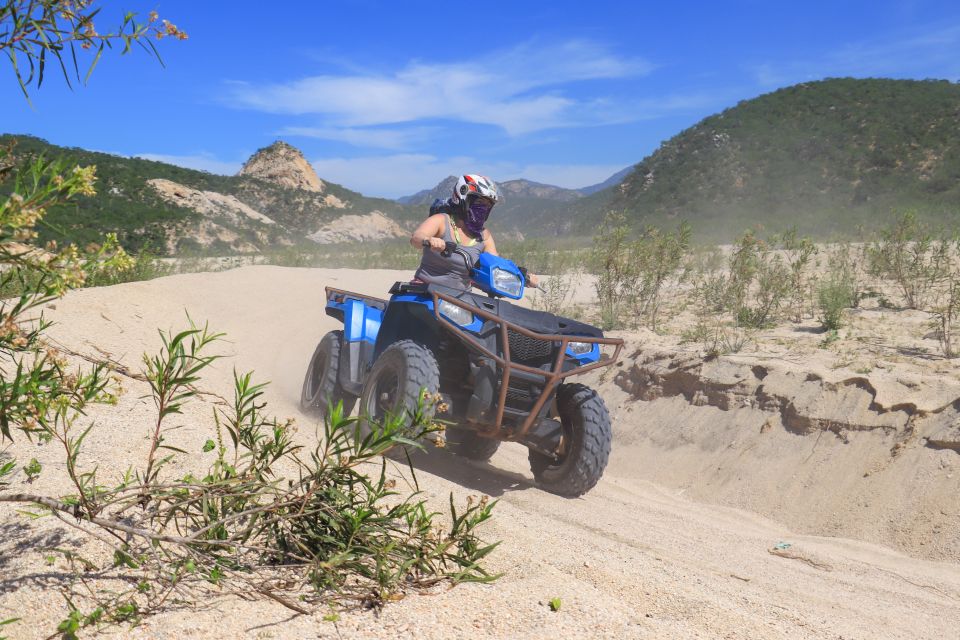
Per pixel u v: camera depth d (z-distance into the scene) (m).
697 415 7.62
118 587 2.34
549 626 2.39
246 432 2.72
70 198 1.78
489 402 5.09
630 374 8.81
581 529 4.39
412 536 2.64
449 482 4.59
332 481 2.52
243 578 2.45
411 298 5.43
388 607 2.40
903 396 6.37
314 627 2.23
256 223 67.25
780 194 74.50
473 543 2.69
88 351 5.62
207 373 6.53
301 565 2.55
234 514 2.53
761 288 11.00
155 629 2.13
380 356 5.24
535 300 12.30
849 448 6.32
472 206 5.67
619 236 11.56
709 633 2.64
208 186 86.25
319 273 13.33
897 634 3.30
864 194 71.19
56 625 2.12
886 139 78.94
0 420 2.04
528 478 6.04
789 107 91.38
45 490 2.93
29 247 1.82
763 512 6.18
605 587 2.97
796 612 3.23
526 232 159.12
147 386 4.77
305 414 6.52
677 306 11.49
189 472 3.29
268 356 8.27
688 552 4.28
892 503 5.69
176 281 10.52
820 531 5.77
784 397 7.04
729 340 8.81
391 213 119.88
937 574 4.73
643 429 7.95
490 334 5.14
